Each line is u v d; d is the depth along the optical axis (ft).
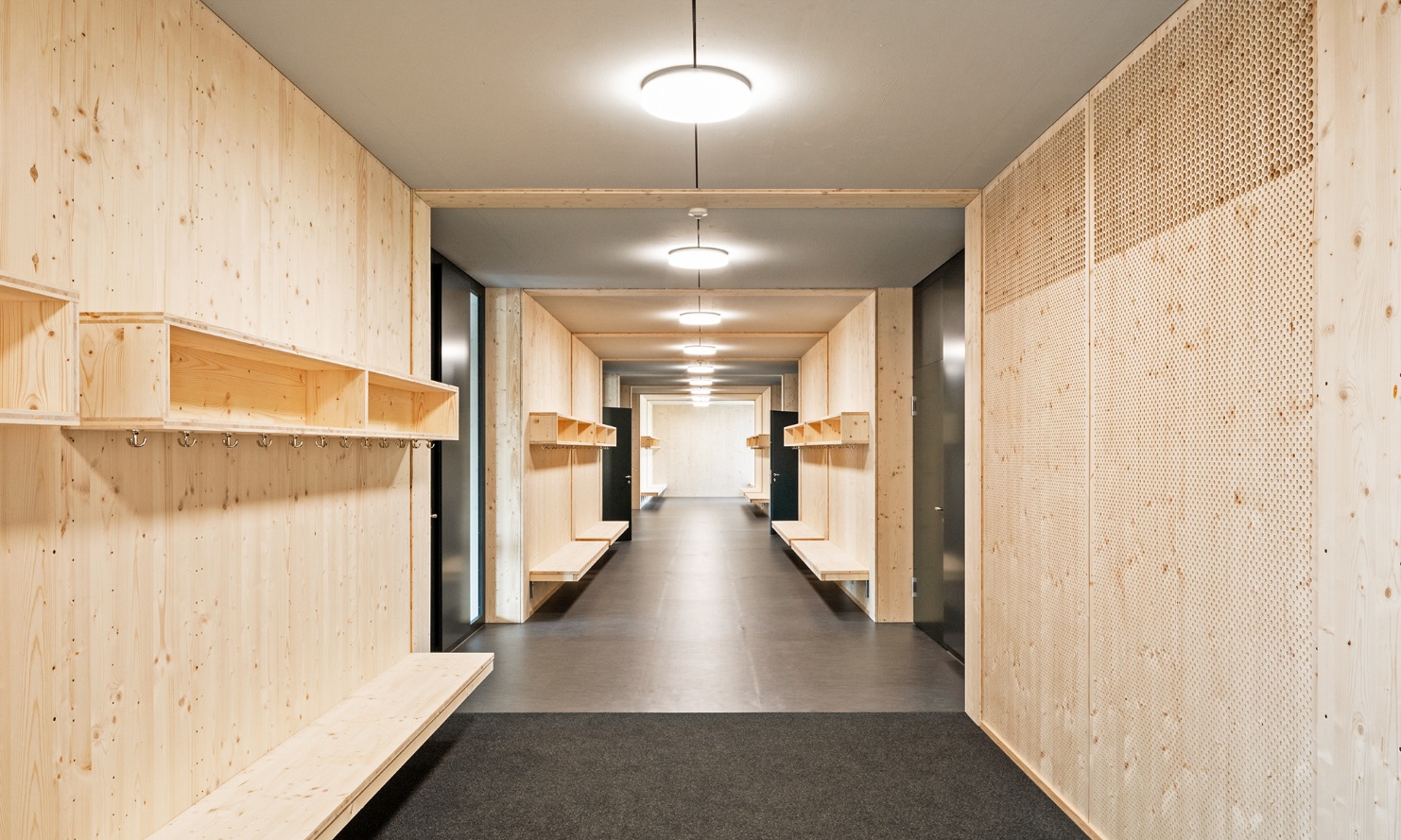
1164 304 8.25
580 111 10.28
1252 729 6.89
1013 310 12.23
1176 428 8.03
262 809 7.30
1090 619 9.80
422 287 13.52
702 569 31.60
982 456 13.60
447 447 18.78
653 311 26.23
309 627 9.68
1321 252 6.10
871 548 22.72
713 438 79.92
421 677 11.53
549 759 12.42
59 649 5.82
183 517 7.25
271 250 8.87
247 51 8.39
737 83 8.75
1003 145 11.60
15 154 5.48
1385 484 5.50
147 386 5.83
